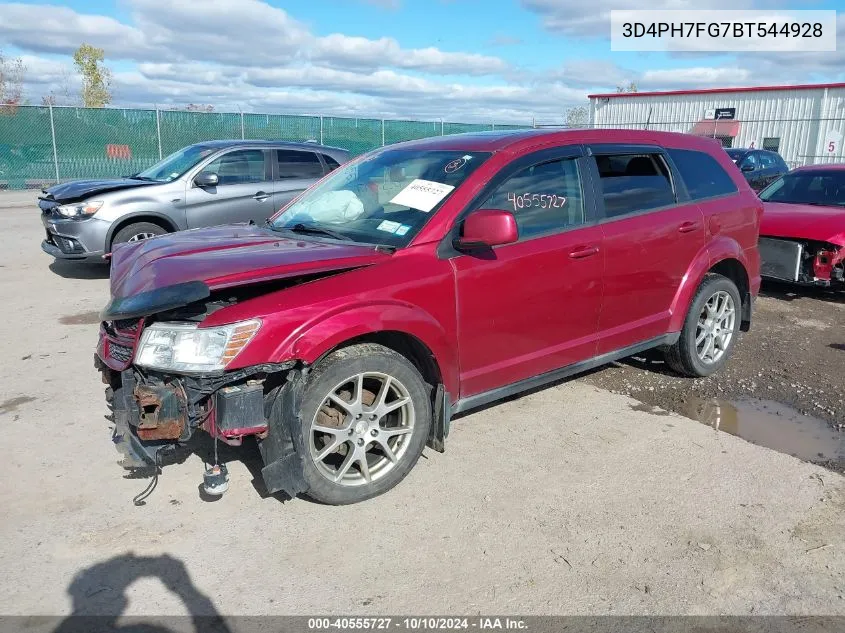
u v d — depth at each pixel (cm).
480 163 402
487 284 384
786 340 647
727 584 293
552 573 300
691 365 522
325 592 289
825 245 747
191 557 312
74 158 2242
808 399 500
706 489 370
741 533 329
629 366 570
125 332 339
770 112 2906
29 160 2200
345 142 2498
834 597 285
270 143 970
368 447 356
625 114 3375
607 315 454
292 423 320
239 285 316
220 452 412
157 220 889
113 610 277
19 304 765
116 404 353
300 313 322
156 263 353
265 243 389
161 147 2308
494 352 399
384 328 341
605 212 449
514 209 405
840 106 2716
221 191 918
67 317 711
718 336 542
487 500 358
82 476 383
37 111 2173
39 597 284
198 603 282
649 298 479
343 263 345
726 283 533
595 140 457
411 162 436
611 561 308
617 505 354
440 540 324
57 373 543
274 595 287
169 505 354
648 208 477
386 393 354
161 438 318
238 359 309
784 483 376
